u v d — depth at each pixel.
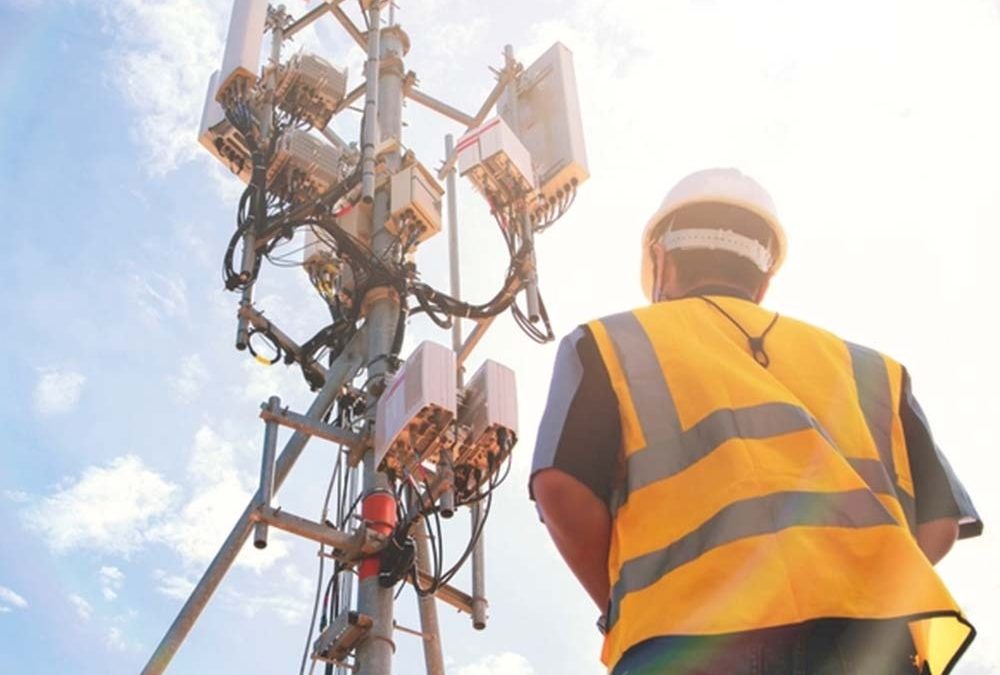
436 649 8.59
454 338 10.52
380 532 8.52
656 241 2.94
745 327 2.59
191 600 8.30
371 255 10.06
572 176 11.35
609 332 2.52
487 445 8.80
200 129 11.43
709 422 2.34
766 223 2.88
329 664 8.23
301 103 11.22
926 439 2.65
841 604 2.04
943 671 2.16
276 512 8.37
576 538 2.35
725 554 2.13
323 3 12.05
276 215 10.10
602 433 2.40
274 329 9.95
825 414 2.44
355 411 9.92
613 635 2.26
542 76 12.30
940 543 2.58
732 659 2.04
